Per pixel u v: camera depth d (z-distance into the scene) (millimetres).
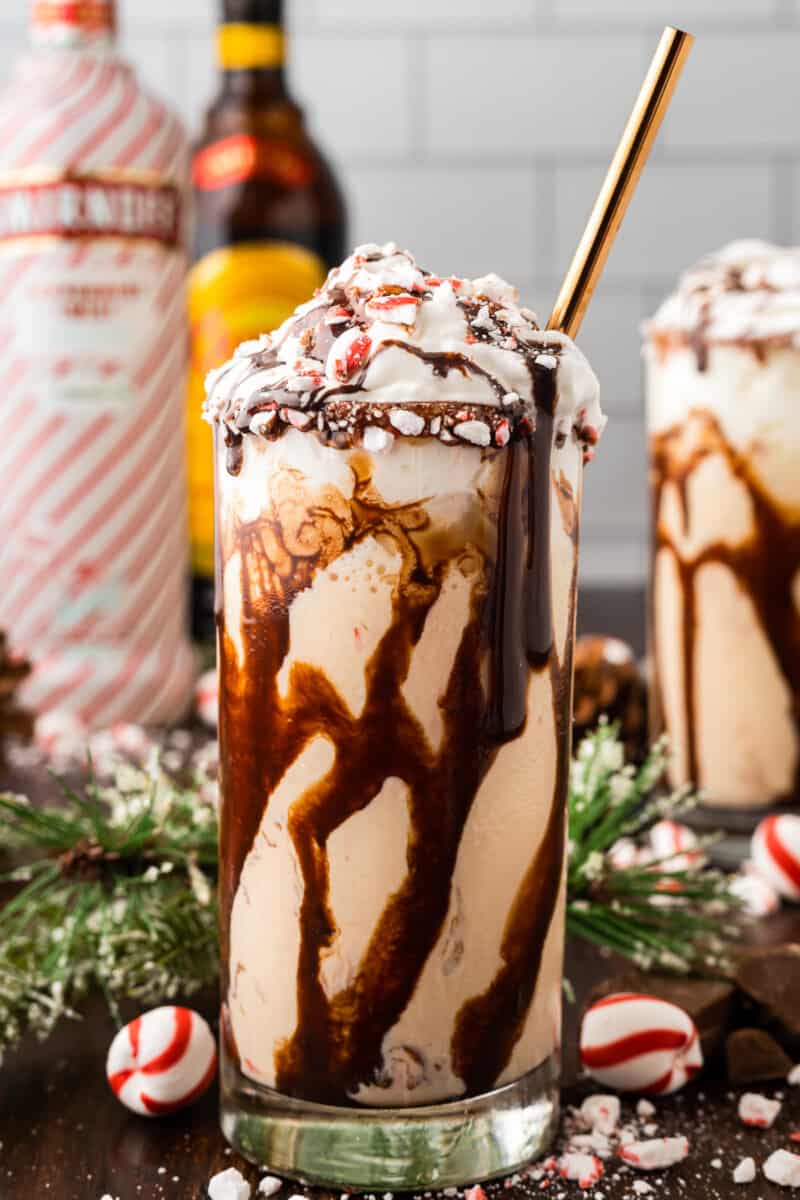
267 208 934
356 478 500
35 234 830
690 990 573
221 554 526
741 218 1180
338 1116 518
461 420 497
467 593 505
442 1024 516
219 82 966
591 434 520
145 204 839
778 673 696
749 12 1157
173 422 865
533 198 1185
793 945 612
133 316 842
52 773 591
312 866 514
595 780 614
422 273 522
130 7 1165
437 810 510
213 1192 516
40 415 838
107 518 847
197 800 607
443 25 1167
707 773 708
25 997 592
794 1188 523
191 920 586
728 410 688
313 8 1167
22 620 854
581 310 536
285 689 512
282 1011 520
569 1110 554
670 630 714
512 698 512
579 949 637
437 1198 516
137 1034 546
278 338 520
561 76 1170
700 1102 559
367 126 1180
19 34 1172
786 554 690
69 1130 545
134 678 857
